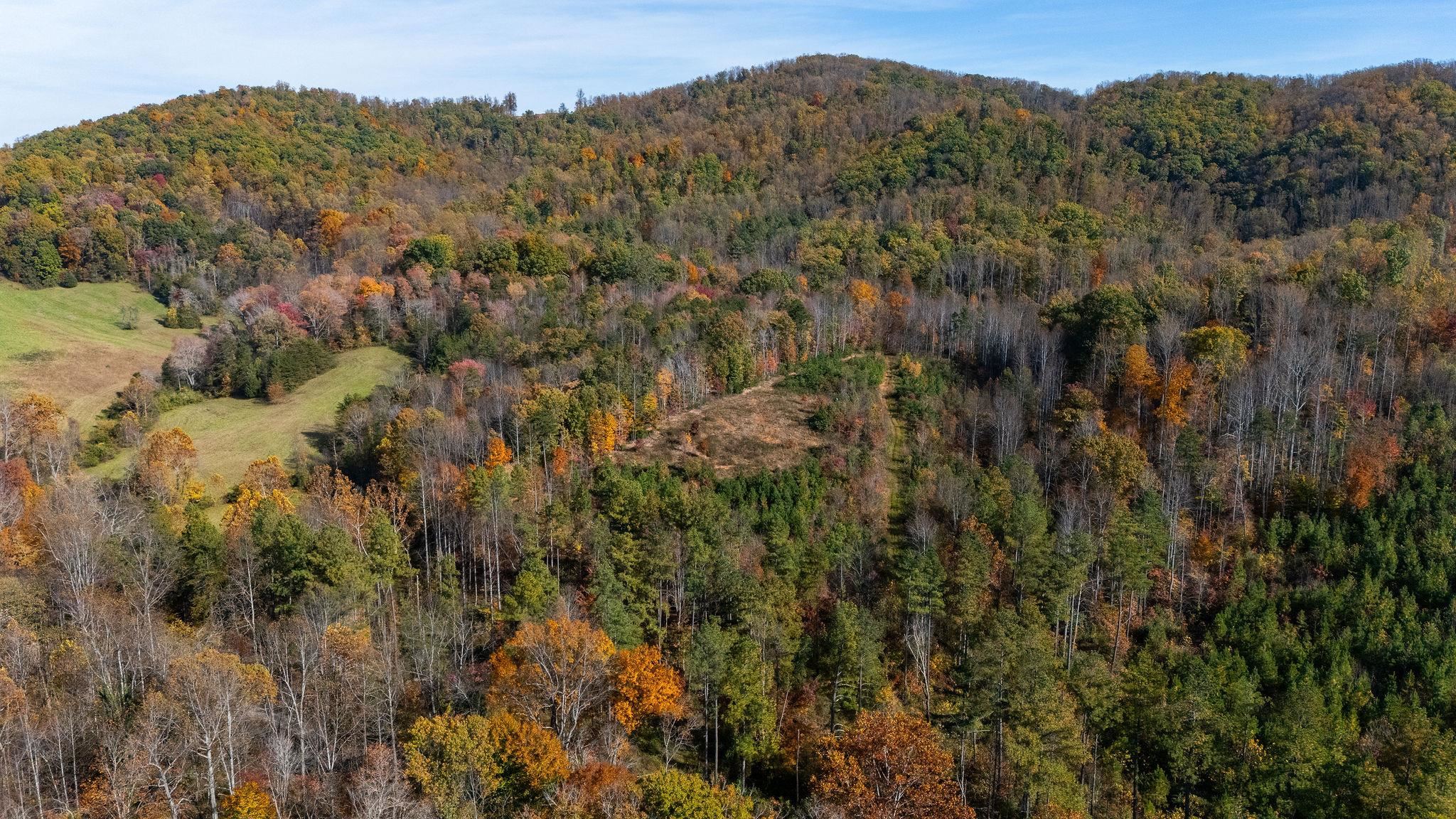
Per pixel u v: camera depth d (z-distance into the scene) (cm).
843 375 12206
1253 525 9006
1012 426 10450
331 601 6856
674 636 7488
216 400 12606
